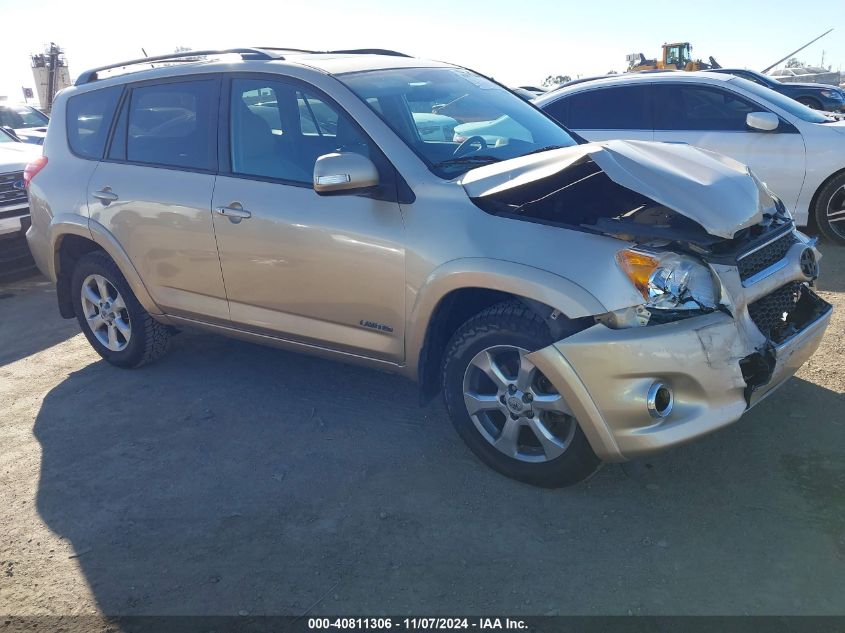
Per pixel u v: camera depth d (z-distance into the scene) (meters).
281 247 3.75
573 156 3.15
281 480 3.51
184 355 5.15
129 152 4.52
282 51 4.48
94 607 2.76
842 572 2.65
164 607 2.73
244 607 2.70
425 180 3.36
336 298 3.65
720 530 2.93
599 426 2.90
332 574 2.84
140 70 4.59
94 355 5.38
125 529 3.22
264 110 3.93
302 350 4.02
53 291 7.28
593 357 2.83
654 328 2.80
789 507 3.03
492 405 3.29
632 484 3.27
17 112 15.30
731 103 7.14
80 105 4.87
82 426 4.22
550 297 2.89
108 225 4.54
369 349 3.66
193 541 3.10
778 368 3.07
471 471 3.46
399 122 3.63
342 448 3.77
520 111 4.34
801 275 3.31
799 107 7.16
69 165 4.79
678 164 3.29
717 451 3.46
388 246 3.38
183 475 3.62
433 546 2.96
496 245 3.07
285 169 3.82
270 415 4.18
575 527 3.02
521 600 2.64
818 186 6.77
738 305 2.92
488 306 3.41
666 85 7.36
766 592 2.59
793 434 3.55
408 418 4.03
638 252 2.82
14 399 4.68
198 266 4.17
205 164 4.12
